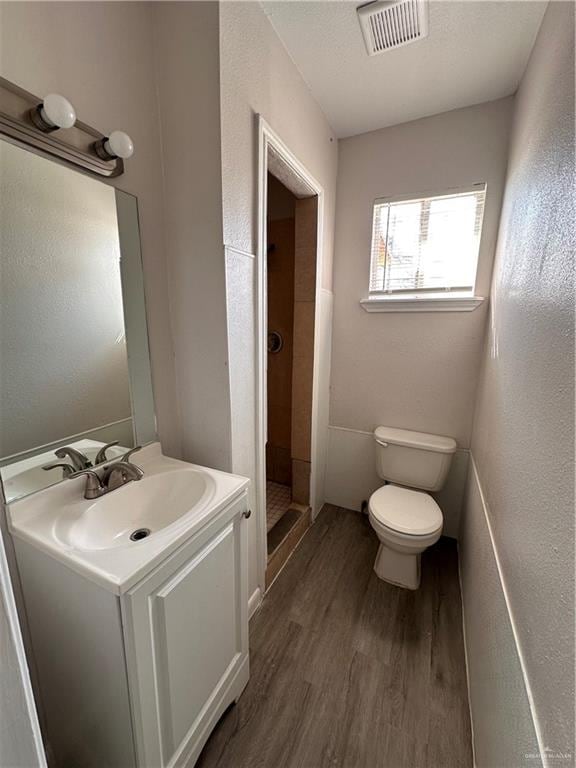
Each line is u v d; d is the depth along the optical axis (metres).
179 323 1.29
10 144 0.80
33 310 0.89
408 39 1.31
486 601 1.11
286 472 2.57
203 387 1.30
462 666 1.33
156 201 1.20
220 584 1.02
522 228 1.17
